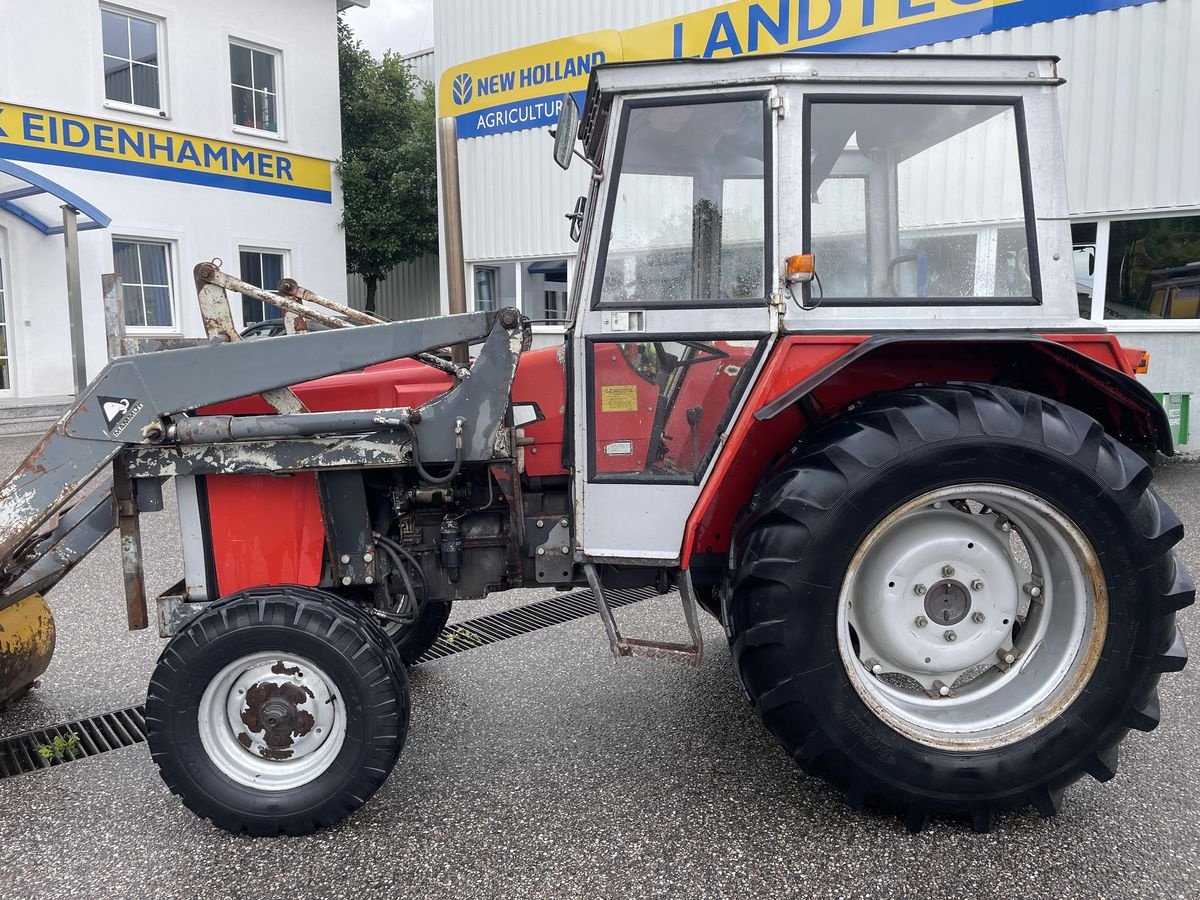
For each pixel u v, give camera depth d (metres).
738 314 2.33
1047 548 2.32
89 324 11.13
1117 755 2.36
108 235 11.22
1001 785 2.20
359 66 15.77
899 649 2.33
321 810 2.27
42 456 2.41
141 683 3.39
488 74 10.48
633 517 2.44
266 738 2.34
